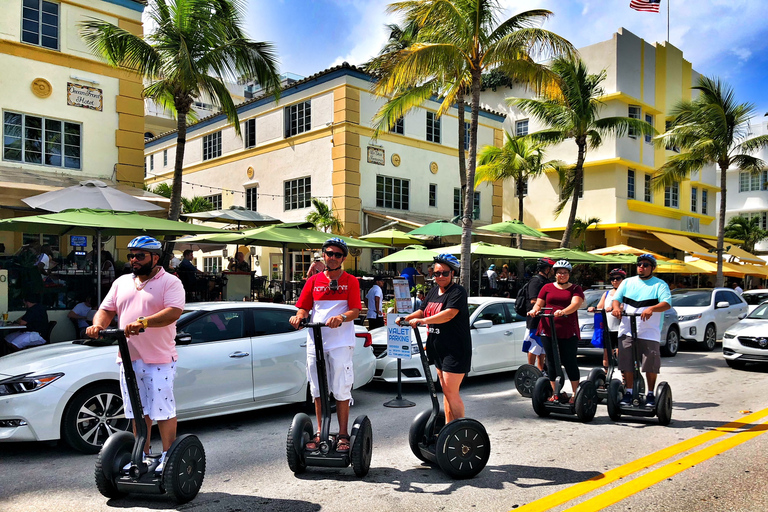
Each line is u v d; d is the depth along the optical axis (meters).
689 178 31.38
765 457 5.16
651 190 28.33
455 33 12.02
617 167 26.03
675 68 29.67
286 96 21.48
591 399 6.59
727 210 39.78
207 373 6.21
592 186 26.69
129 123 14.52
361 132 19.73
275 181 21.83
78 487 4.64
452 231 14.95
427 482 4.64
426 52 11.62
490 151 21.56
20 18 13.02
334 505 4.18
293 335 7.10
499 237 21.41
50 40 13.52
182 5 11.94
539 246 25.27
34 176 12.70
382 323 12.23
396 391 8.83
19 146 12.96
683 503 4.12
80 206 9.97
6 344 8.36
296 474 4.89
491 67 12.95
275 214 21.78
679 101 27.28
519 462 5.12
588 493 4.33
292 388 6.93
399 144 21.16
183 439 4.18
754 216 38.75
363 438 4.70
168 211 13.32
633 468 4.89
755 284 35.00
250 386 6.56
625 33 26.30
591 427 6.39
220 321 6.64
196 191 25.75
